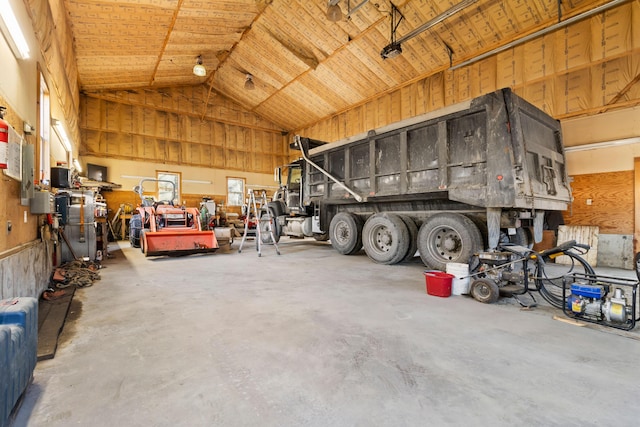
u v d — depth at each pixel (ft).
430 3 21.50
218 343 7.03
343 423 4.34
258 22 28.43
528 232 17.43
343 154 20.40
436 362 6.14
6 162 7.16
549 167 14.08
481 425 4.29
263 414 4.55
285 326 8.06
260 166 47.14
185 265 17.37
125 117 37.01
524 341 7.17
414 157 15.88
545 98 20.95
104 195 35.58
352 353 6.53
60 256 15.75
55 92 16.88
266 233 29.60
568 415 4.51
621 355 6.47
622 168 18.13
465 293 11.26
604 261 18.31
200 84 41.91
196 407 4.72
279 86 37.50
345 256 20.92
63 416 4.50
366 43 26.96
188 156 41.16
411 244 17.17
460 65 24.47
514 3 20.21
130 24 23.31
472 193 13.53
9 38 8.43
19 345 4.63
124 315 8.95
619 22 17.94
